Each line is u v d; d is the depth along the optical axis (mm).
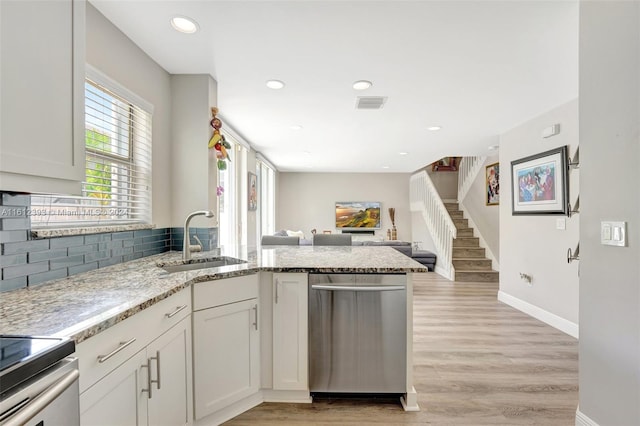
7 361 662
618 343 1365
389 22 1745
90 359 907
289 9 1647
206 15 1713
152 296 1189
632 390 1301
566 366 2367
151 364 1213
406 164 6953
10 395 641
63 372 773
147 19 1768
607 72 1403
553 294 3230
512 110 3203
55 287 1323
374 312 1838
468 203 6922
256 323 1815
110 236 1832
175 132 2494
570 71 2320
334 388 1859
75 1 1158
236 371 1720
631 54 1291
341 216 8547
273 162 6789
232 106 3121
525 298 3678
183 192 2508
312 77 2461
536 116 3396
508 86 2604
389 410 1829
